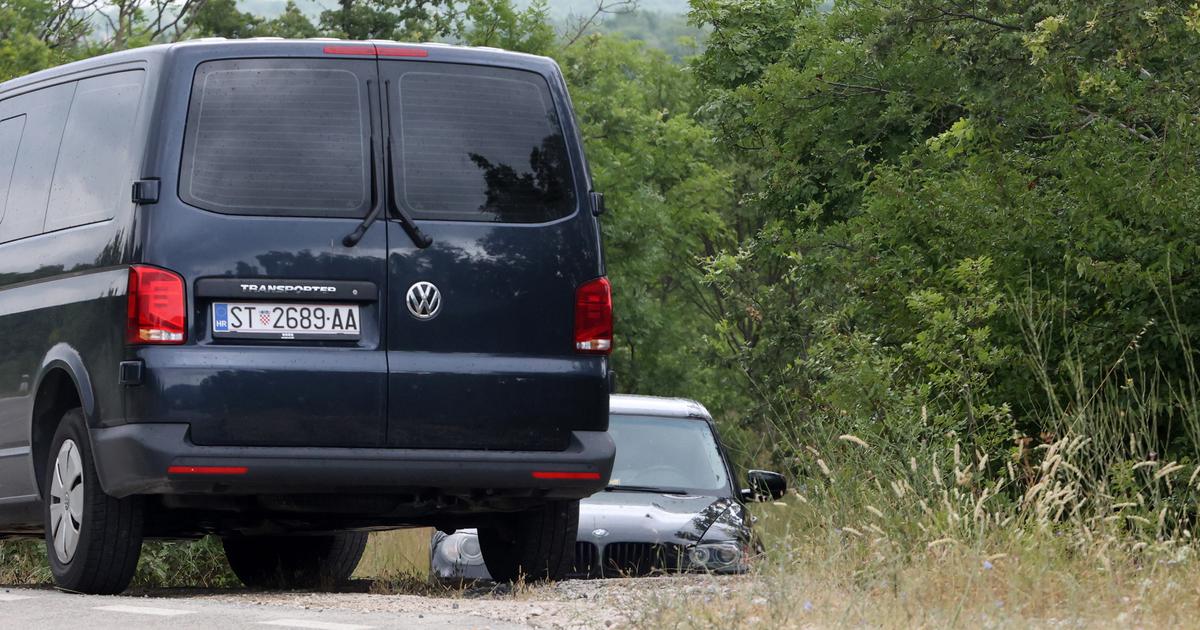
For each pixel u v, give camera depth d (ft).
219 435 88.74
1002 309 134.62
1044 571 76.59
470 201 93.91
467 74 95.25
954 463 96.12
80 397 93.15
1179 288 132.36
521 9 499.10
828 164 256.52
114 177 93.50
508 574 107.76
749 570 87.81
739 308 351.67
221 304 89.71
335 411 90.12
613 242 507.71
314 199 91.50
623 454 143.84
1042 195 152.66
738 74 309.01
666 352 524.93
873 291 155.94
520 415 93.35
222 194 90.43
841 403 121.08
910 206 157.89
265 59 92.32
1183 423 122.11
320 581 137.18
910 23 179.32
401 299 91.76
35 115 106.11
